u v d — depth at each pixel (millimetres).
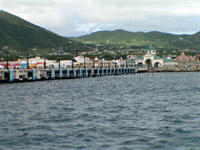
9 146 33781
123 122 44531
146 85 119062
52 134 38094
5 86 99062
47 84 112188
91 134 38094
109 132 38969
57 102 64875
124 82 136250
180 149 32781
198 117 48219
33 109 55250
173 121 45219
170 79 167375
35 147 33438
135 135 37688
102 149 32719
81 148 33062
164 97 76062
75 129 40438
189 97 76062
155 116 49125
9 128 40781
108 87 106312
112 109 55906
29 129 40406
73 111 53469
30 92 83562
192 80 157875
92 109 55750
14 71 114625
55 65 184750
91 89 96688
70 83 120875
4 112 51562
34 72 126188
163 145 34000
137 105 61250
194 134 38062
